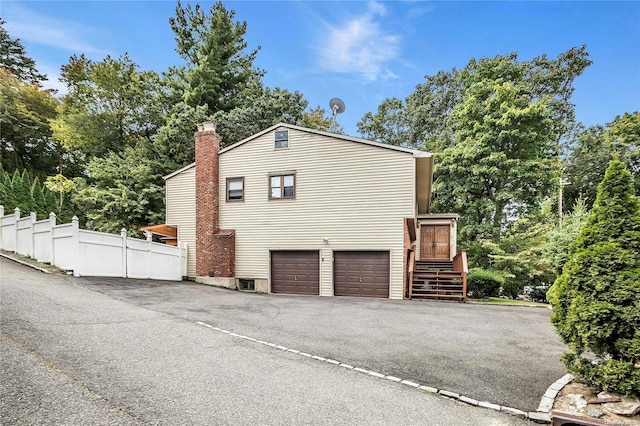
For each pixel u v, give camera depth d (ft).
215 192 47.65
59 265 34.47
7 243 42.09
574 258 12.96
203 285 43.86
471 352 17.61
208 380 12.69
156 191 61.67
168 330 19.12
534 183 59.41
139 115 75.72
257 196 46.50
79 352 14.35
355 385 13.05
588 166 75.51
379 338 20.08
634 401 11.02
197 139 48.32
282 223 45.11
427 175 45.75
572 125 76.69
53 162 92.38
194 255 48.52
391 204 40.75
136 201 60.64
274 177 45.96
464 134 63.52
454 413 11.05
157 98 72.79
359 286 41.63
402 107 94.63
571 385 13.11
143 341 16.67
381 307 31.91
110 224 58.49
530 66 73.92
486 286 41.11
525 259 48.34
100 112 74.49
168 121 67.21
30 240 38.37
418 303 35.47
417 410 11.16
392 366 15.31
